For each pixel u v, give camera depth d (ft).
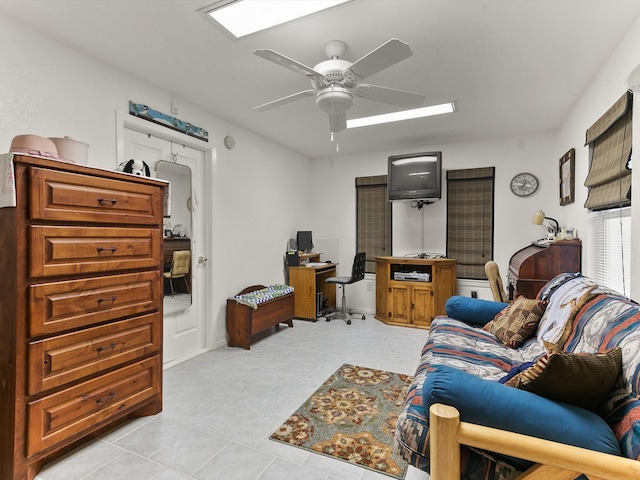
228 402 7.74
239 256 13.04
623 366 3.75
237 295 12.41
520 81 9.13
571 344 5.50
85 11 6.27
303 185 17.74
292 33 6.88
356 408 7.45
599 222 9.00
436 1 5.96
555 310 7.05
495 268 10.57
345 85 7.15
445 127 13.10
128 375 6.62
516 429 3.34
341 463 5.66
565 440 3.22
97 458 5.75
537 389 3.72
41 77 6.93
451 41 7.22
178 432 6.53
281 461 5.71
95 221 5.96
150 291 7.04
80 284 5.75
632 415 3.29
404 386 8.56
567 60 8.00
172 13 6.33
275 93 9.98
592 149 9.20
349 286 17.51
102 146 8.12
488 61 8.07
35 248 5.13
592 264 9.34
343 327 14.37
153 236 7.10
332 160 17.89
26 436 5.10
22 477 5.06
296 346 11.83
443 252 15.46
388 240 16.60
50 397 5.38
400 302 14.74
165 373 9.43
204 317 11.57
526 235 13.96
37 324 5.17
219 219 12.00
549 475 3.10
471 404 3.47
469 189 14.94
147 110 9.21
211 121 11.56
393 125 12.84
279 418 7.05
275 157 15.37
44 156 5.44
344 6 6.06
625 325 4.30
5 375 5.09
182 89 9.71
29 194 5.11
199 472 5.42
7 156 4.95
